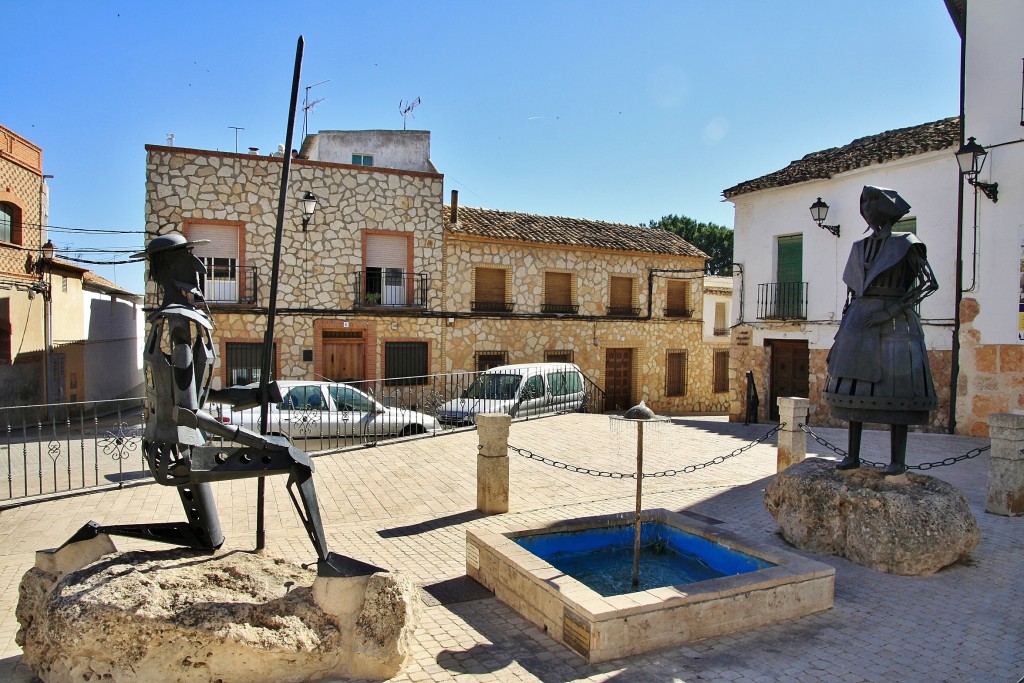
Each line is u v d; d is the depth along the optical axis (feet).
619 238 81.76
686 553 20.65
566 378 56.80
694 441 43.09
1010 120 41.11
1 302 56.80
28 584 13.75
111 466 37.81
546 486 30.99
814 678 13.70
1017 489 24.73
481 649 14.89
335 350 62.69
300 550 21.68
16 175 59.21
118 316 86.38
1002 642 15.37
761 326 60.13
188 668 12.04
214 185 57.93
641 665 14.15
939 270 46.96
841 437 43.50
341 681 12.95
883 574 19.44
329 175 61.77
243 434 13.52
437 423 44.91
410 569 20.17
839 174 53.36
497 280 71.26
